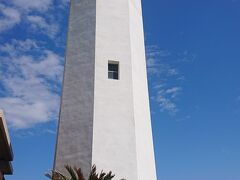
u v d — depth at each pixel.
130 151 24.44
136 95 26.44
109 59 26.83
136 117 25.64
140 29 29.95
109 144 24.39
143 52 29.39
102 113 25.14
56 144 25.41
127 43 27.61
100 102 25.42
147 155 25.53
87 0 28.89
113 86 26.03
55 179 21.66
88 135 24.55
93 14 28.17
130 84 26.34
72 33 28.30
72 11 29.14
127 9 28.89
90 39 27.39
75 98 25.97
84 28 27.97
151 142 26.53
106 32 27.59
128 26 28.23
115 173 23.70
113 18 28.19
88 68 26.53
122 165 23.98
